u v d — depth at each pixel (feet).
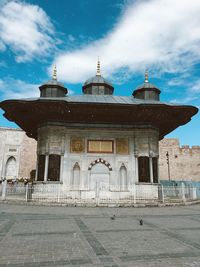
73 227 27.04
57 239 21.18
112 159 63.93
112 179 62.49
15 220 31.42
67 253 17.03
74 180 61.67
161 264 14.79
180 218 34.94
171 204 53.62
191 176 150.71
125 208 48.55
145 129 65.82
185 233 24.04
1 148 140.26
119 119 65.77
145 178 63.16
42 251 17.47
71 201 53.83
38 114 62.59
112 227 27.25
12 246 18.72
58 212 40.32
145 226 28.09
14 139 143.74
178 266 14.46
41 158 63.46
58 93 70.28
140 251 17.60
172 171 151.23
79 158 63.16
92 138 64.95
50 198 56.75
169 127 74.90
